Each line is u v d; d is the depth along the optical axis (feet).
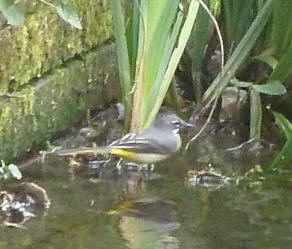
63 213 17.21
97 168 20.06
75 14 17.31
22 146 19.85
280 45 23.09
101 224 16.74
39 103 20.35
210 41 25.09
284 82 23.16
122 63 20.59
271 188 19.39
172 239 16.11
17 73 19.36
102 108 23.81
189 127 22.90
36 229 16.33
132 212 17.49
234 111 23.62
